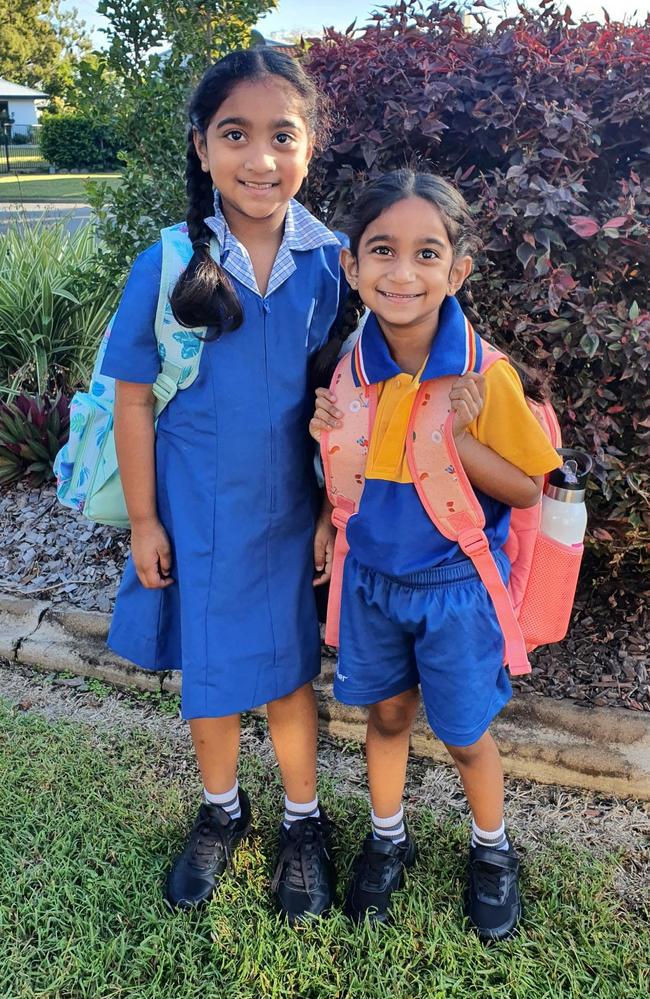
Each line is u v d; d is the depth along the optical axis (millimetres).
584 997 1599
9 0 43656
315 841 1871
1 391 4207
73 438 1812
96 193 3254
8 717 2486
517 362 2018
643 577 2557
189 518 1652
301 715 1846
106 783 2207
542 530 1643
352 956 1688
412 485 1535
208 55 3025
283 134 1470
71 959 1696
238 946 1711
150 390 1631
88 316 4379
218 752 1846
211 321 1503
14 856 1955
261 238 1587
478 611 1559
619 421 2170
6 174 25578
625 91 2045
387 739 1756
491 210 1964
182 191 2996
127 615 1833
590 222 1931
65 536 3363
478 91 2057
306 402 1662
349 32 2256
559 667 2463
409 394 1494
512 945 1700
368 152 2092
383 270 1424
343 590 1671
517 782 2223
